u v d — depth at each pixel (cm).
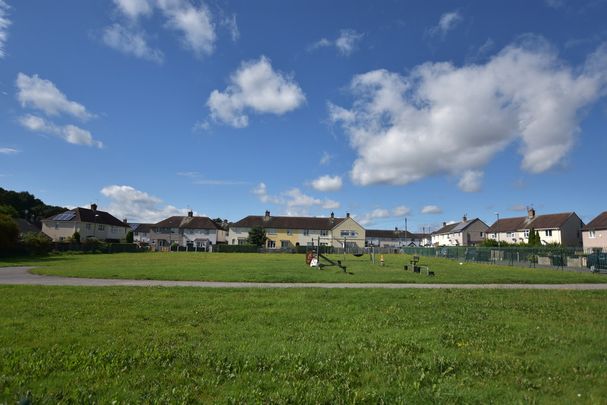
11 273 2572
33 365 653
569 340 849
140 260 4341
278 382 603
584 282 2223
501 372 651
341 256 6438
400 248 9331
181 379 607
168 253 7019
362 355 727
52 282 2008
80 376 614
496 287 1905
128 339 827
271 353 734
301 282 2073
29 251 5338
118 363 672
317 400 538
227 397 543
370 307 1260
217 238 10381
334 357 713
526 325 1001
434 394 558
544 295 1600
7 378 591
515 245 7175
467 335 888
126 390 564
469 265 4041
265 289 1688
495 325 998
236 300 1375
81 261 4106
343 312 1166
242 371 648
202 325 977
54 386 575
